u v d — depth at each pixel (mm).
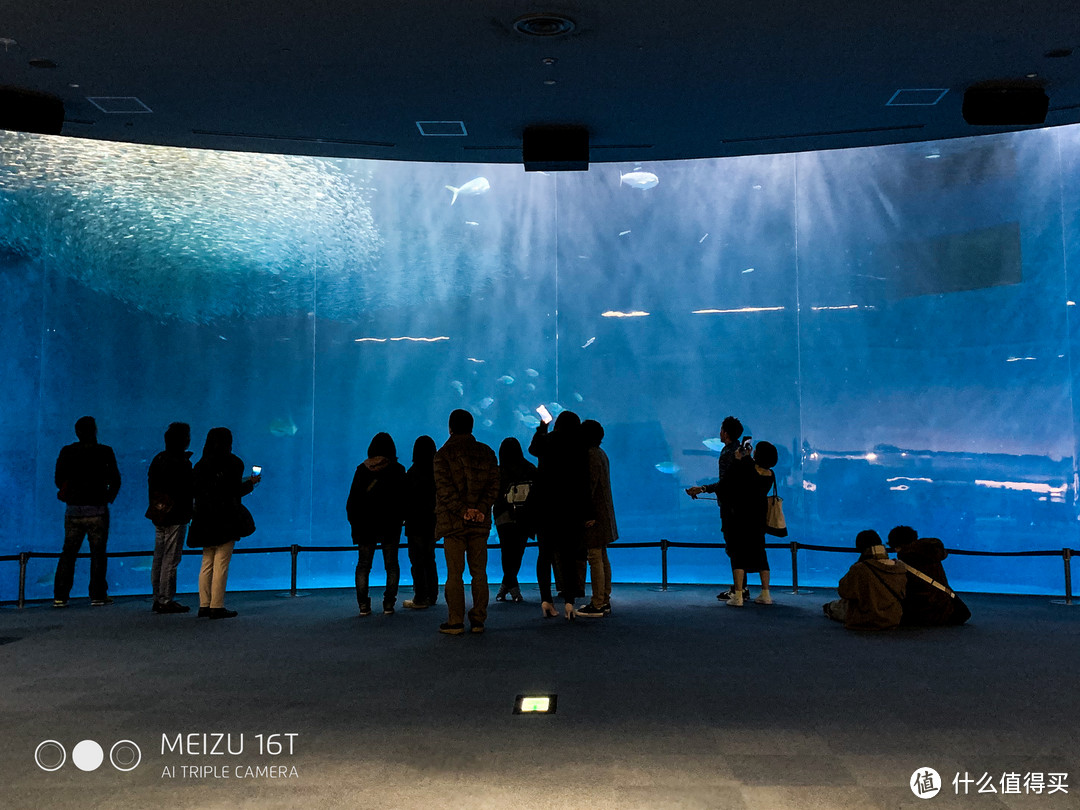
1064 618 8570
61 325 24016
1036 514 18109
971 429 19719
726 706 5035
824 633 7688
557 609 9336
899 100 8406
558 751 4145
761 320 28953
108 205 25078
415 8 6418
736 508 9492
